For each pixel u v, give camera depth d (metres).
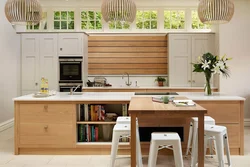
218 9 3.31
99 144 3.67
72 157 3.60
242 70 5.59
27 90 5.93
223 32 5.61
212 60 3.91
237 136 3.64
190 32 6.01
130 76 6.50
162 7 6.48
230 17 3.42
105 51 6.47
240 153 3.65
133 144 2.62
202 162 2.60
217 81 5.73
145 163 3.35
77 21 6.47
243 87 5.60
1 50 5.23
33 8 3.40
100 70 6.48
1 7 5.24
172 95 3.99
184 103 2.88
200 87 5.83
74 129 3.65
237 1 5.57
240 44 5.60
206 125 3.09
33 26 6.45
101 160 3.47
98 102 3.62
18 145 3.67
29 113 3.65
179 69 6.03
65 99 3.62
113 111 4.10
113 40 6.46
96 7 6.47
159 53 6.45
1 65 5.22
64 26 6.50
